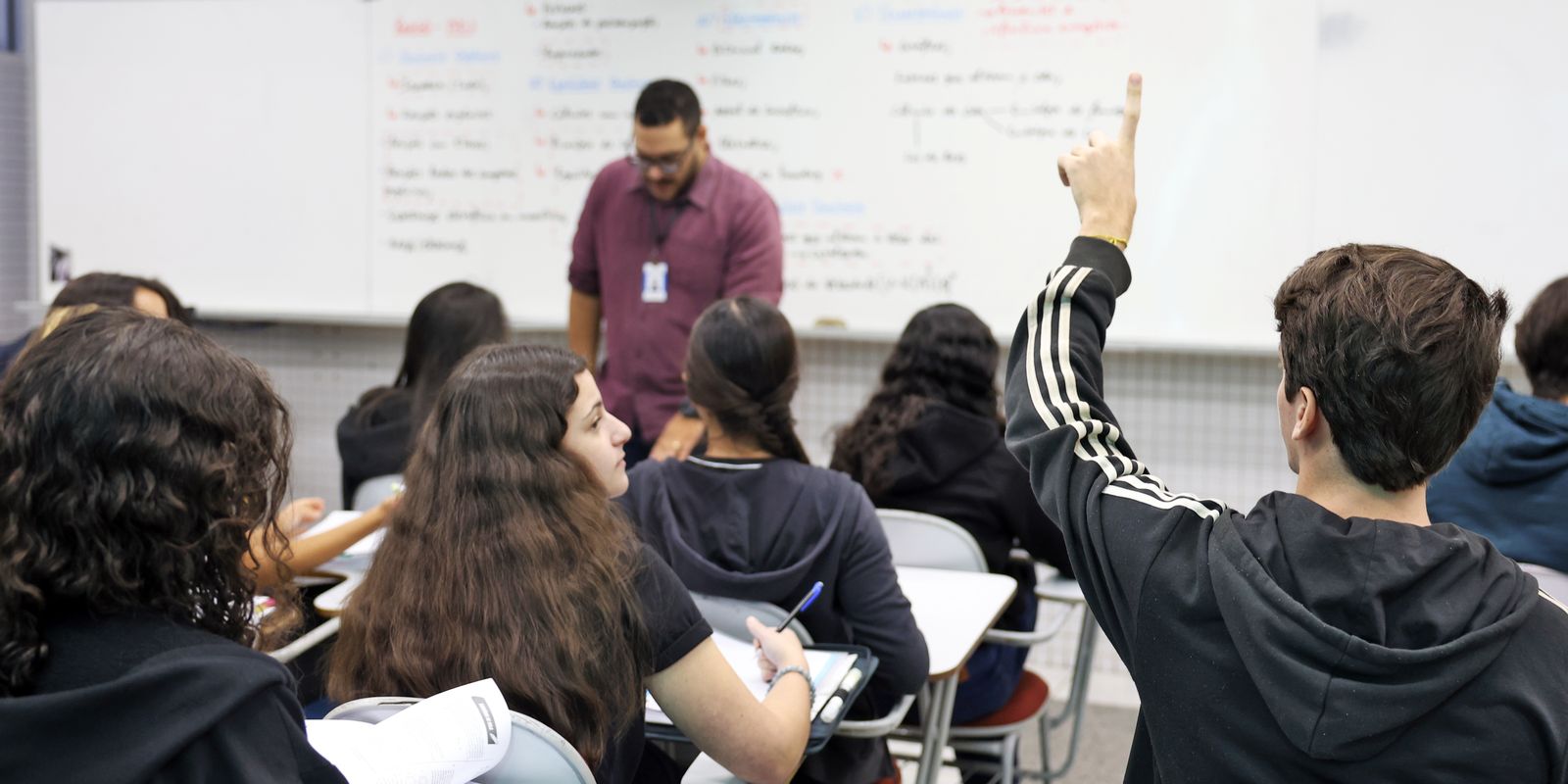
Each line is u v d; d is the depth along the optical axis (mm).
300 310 4129
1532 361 2025
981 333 2453
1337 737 897
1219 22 3365
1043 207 3535
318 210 4086
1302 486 1027
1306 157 3348
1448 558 930
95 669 839
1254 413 3559
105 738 799
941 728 2176
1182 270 3463
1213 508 1046
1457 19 3221
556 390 1426
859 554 1875
